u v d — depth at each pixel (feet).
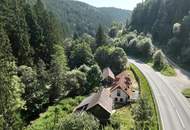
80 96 284.20
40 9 373.40
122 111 247.91
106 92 260.83
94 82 306.35
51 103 269.85
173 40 467.52
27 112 237.25
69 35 639.76
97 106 213.25
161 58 405.39
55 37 361.92
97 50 399.44
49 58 333.62
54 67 282.56
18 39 276.41
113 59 381.60
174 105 249.14
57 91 277.44
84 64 333.42
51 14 409.49
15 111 169.37
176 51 456.04
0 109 134.62
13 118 141.79
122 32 638.94
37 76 265.13
